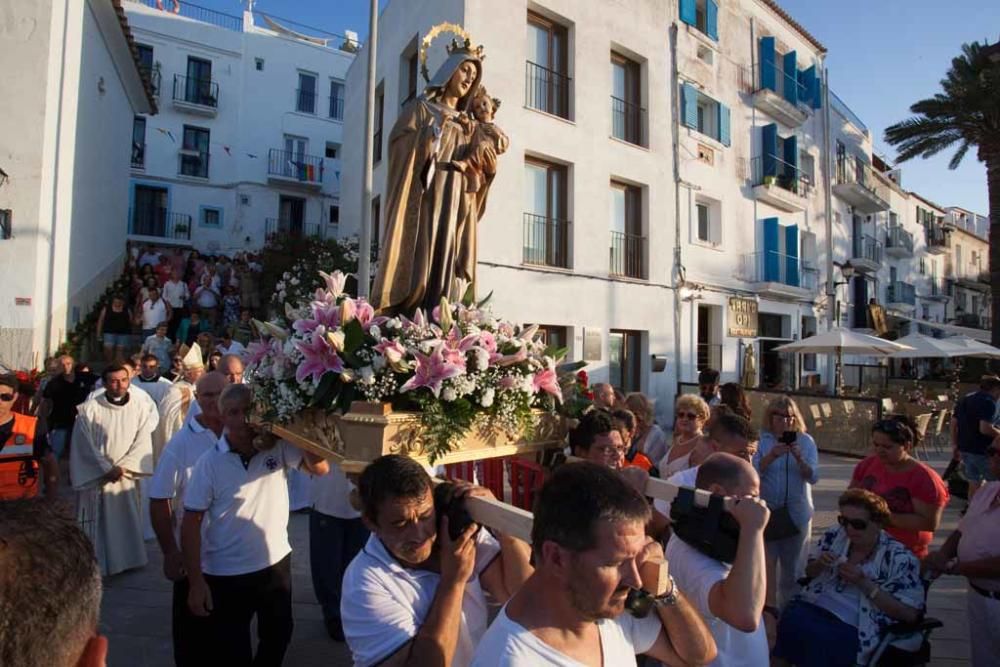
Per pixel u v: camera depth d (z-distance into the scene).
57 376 7.83
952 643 4.03
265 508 3.03
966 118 17.72
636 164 13.24
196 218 22.11
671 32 14.16
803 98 18.72
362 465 2.10
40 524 0.95
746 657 2.16
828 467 9.95
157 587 4.70
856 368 21.47
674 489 2.14
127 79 14.80
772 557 3.90
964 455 7.21
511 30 11.12
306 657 3.70
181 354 9.39
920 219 30.62
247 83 22.91
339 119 24.47
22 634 0.84
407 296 3.01
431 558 1.89
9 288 8.91
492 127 3.35
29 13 9.24
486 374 2.35
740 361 15.76
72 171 10.41
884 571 3.03
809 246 19.45
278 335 2.60
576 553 1.34
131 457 4.86
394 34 12.78
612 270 13.09
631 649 1.61
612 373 12.95
